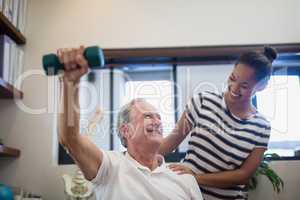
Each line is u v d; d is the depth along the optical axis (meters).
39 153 2.03
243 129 1.54
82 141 1.09
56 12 2.22
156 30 2.21
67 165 2.02
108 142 1.74
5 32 1.99
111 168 1.19
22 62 2.11
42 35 2.18
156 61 2.24
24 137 2.04
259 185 1.99
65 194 1.83
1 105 2.07
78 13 2.22
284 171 2.02
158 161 1.35
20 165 2.01
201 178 1.48
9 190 1.64
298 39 2.20
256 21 2.22
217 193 1.53
